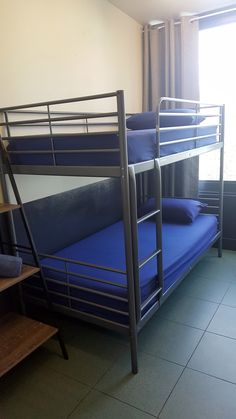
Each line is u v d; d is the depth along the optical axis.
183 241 2.47
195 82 3.10
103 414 1.48
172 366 1.76
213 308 2.30
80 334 2.08
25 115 2.09
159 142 1.76
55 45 2.26
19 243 2.11
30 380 1.70
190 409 1.48
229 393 1.56
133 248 1.58
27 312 2.26
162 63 3.29
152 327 2.11
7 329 1.82
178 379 1.66
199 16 2.98
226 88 3.10
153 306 1.88
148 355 1.85
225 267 2.96
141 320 1.73
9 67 1.94
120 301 1.70
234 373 1.69
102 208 2.92
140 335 2.03
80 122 2.57
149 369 1.74
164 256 2.18
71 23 2.38
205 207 3.30
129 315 1.64
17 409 1.53
